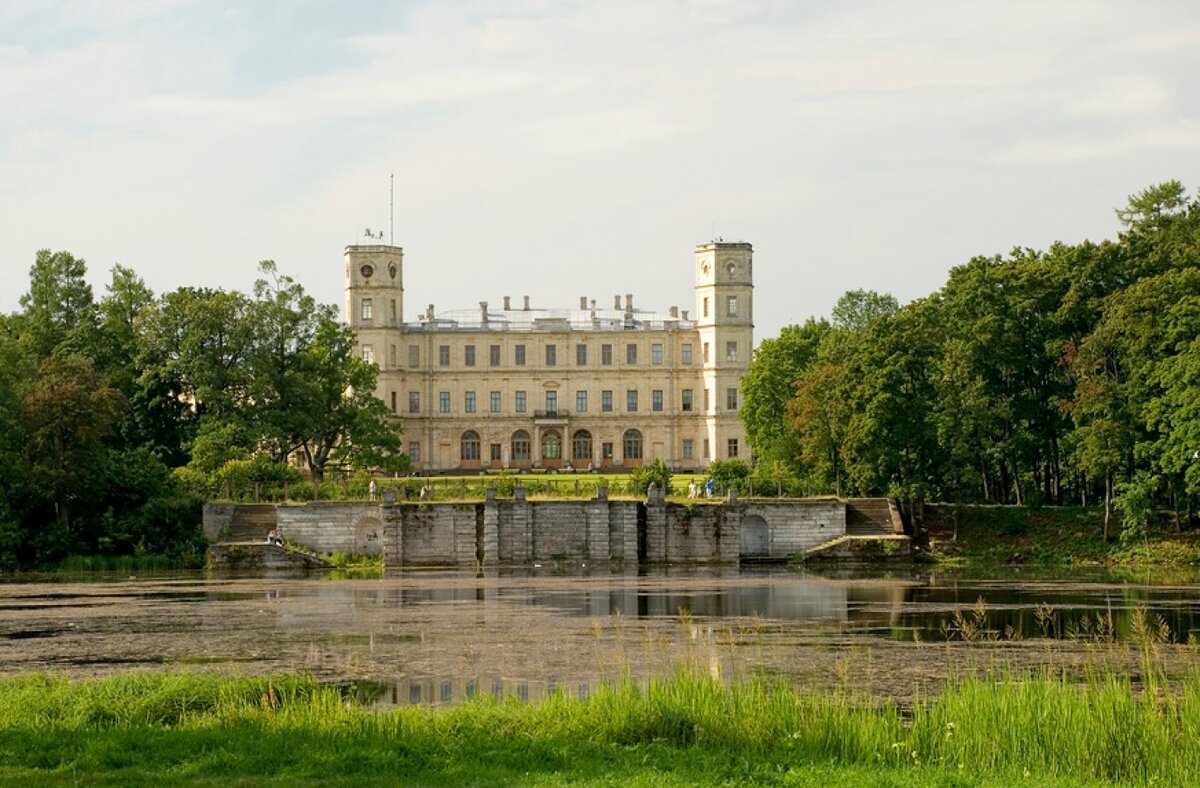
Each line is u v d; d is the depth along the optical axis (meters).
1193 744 29.19
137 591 74.00
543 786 26.62
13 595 71.44
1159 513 93.19
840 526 97.19
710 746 30.38
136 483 95.44
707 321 173.88
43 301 123.94
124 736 30.66
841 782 27.34
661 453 176.12
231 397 115.00
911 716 36.47
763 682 40.56
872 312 173.38
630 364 176.50
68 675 44.34
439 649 49.59
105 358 117.38
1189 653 47.28
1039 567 86.94
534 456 176.12
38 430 91.88
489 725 31.62
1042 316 97.75
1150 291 87.25
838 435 98.88
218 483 100.12
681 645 50.41
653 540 97.50
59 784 26.31
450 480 110.62
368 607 64.75
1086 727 29.70
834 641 51.31
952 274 106.19
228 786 26.34
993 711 30.56
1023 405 97.19
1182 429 82.56
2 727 31.86
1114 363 91.25
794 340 131.12
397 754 29.14
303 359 121.69
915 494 95.88
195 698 35.06
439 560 95.69
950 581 77.06
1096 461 87.81
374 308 172.00
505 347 176.62
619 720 31.41
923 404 96.19
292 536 95.81
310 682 37.75
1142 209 109.88
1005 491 104.12
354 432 124.19
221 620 59.19
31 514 93.06
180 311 117.62
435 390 175.88
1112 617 57.88
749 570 89.25
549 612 62.25
